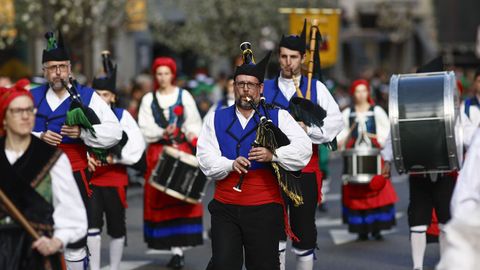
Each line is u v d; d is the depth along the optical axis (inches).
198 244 824.9
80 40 1672.0
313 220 656.4
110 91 779.4
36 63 2026.3
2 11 1572.3
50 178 448.1
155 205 820.6
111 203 739.4
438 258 829.8
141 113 850.8
